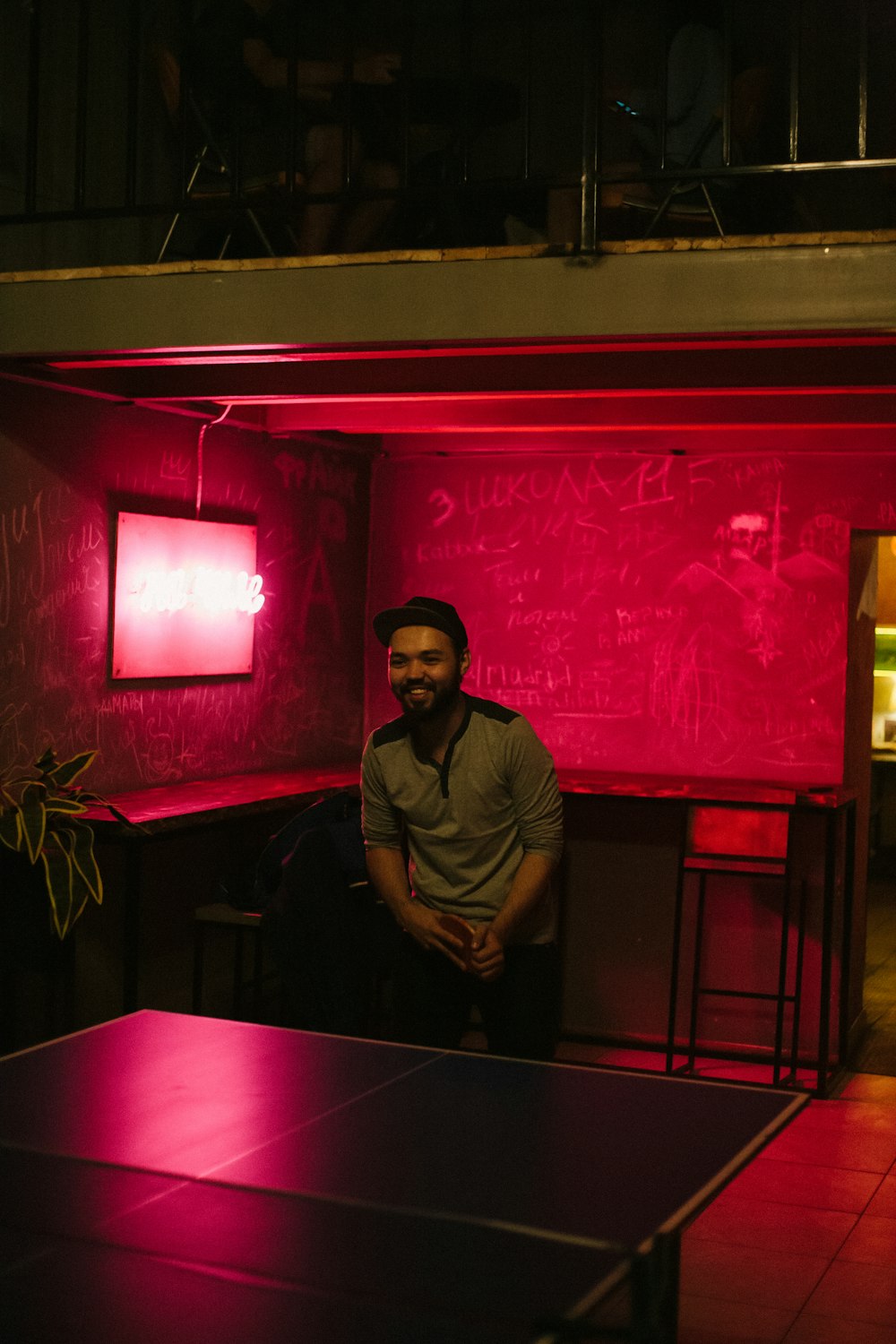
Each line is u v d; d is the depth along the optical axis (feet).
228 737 20.17
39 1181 7.29
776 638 20.74
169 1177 6.81
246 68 18.86
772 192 20.62
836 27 21.89
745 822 19.02
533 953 12.94
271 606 20.97
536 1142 7.93
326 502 22.13
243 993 20.42
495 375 16.01
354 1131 8.06
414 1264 6.40
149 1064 9.32
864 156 13.01
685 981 20.77
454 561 22.59
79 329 15.06
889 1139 17.12
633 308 13.15
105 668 17.66
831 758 20.45
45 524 16.61
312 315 14.17
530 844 12.74
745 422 17.87
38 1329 5.83
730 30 13.69
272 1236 6.68
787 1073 19.79
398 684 12.39
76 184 15.53
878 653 35.88
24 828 14.58
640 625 21.44
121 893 18.03
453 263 13.67
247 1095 8.70
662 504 21.29
